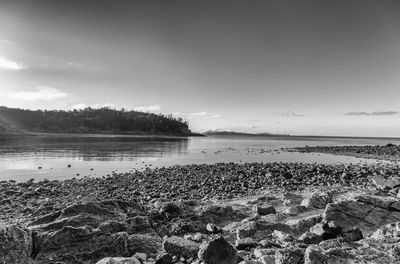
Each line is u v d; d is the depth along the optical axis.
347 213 11.29
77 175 31.30
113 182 25.67
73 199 17.83
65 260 7.78
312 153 69.19
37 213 13.23
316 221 11.29
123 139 133.62
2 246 7.20
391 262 7.80
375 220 11.34
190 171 32.91
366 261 7.86
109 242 8.52
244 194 20.64
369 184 24.83
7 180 27.97
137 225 10.02
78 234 8.34
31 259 7.50
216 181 25.89
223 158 54.34
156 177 28.64
